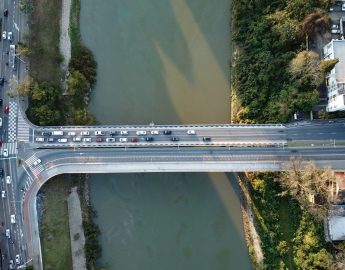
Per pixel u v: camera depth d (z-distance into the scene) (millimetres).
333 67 197750
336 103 196625
